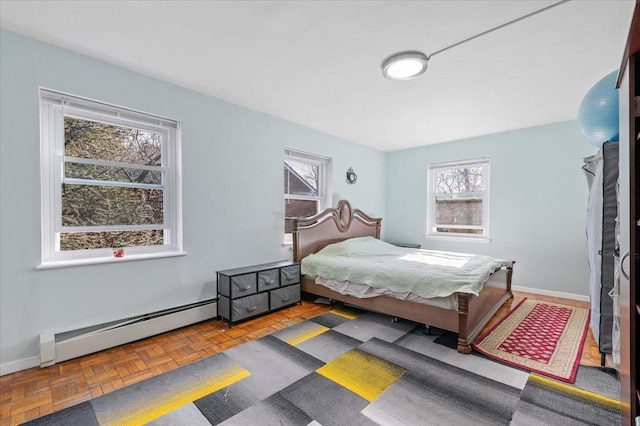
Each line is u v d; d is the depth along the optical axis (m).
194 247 2.87
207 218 2.97
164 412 1.60
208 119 2.98
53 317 2.13
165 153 2.80
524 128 4.00
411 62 2.23
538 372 2.00
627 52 1.15
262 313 3.08
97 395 1.75
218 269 3.05
